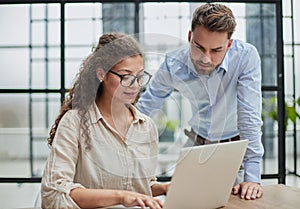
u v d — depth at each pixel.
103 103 1.40
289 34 3.27
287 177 3.32
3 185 2.85
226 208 1.46
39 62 2.90
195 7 2.62
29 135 3.15
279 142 2.79
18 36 2.93
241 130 1.88
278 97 2.80
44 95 2.90
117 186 1.42
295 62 3.26
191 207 1.33
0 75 2.92
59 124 1.42
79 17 2.79
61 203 1.29
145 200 1.25
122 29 2.73
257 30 2.79
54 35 2.89
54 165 1.35
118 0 2.72
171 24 2.58
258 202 1.54
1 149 3.17
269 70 2.80
